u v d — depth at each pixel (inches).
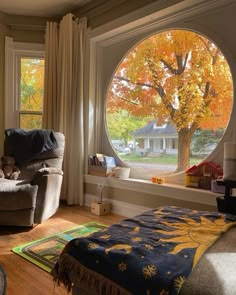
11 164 113.0
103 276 40.1
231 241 45.8
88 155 132.8
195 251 40.8
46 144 116.0
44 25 144.3
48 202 98.4
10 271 66.4
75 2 128.4
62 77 131.4
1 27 140.2
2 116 142.3
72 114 131.7
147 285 35.6
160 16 104.2
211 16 95.3
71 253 45.3
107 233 49.6
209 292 32.3
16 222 91.8
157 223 54.4
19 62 146.1
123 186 117.1
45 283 61.6
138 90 122.0
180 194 96.7
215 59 96.4
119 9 116.6
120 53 127.6
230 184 70.2
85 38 130.4
